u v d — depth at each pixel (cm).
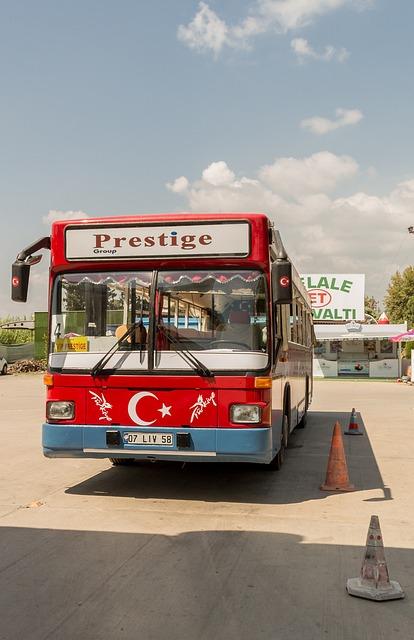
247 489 848
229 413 727
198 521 684
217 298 752
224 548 591
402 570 539
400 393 2742
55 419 766
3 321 5403
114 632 417
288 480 908
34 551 576
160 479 903
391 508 754
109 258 773
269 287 755
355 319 4509
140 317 757
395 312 6253
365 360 3997
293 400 1132
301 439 1352
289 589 493
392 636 416
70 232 785
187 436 730
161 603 464
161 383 738
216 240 756
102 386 752
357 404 2205
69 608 454
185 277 761
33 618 437
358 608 459
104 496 796
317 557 569
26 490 829
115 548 587
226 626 428
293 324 1127
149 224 768
